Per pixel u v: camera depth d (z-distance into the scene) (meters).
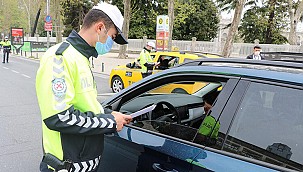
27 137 5.05
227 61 2.04
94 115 1.75
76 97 1.72
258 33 32.84
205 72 1.98
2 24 61.56
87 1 39.56
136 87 2.60
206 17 38.88
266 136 1.60
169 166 1.88
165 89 3.04
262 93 1.66
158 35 12.99
